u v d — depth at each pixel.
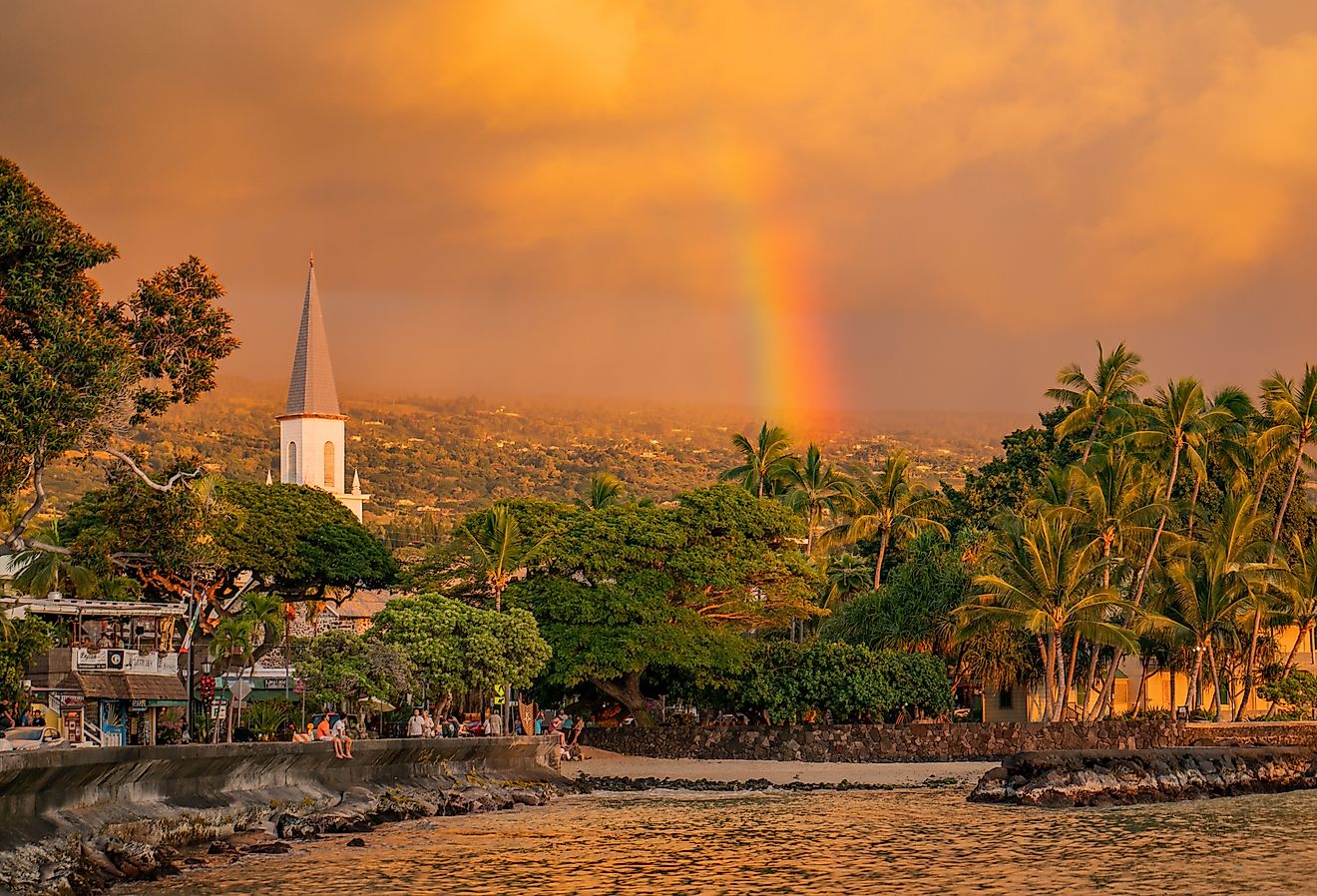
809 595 82.88
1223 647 86.75
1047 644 83.88
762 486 109.12
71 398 42.97
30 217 44.78
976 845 45.78
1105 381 92.94
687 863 41.53
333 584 90.75
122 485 52.19
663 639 77.06
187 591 73.00
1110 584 85.94
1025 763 61.62
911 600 84.69
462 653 66.12
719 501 82.25
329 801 49.31
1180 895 36.47
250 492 86.94
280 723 66.75
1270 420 94.06
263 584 89.56
